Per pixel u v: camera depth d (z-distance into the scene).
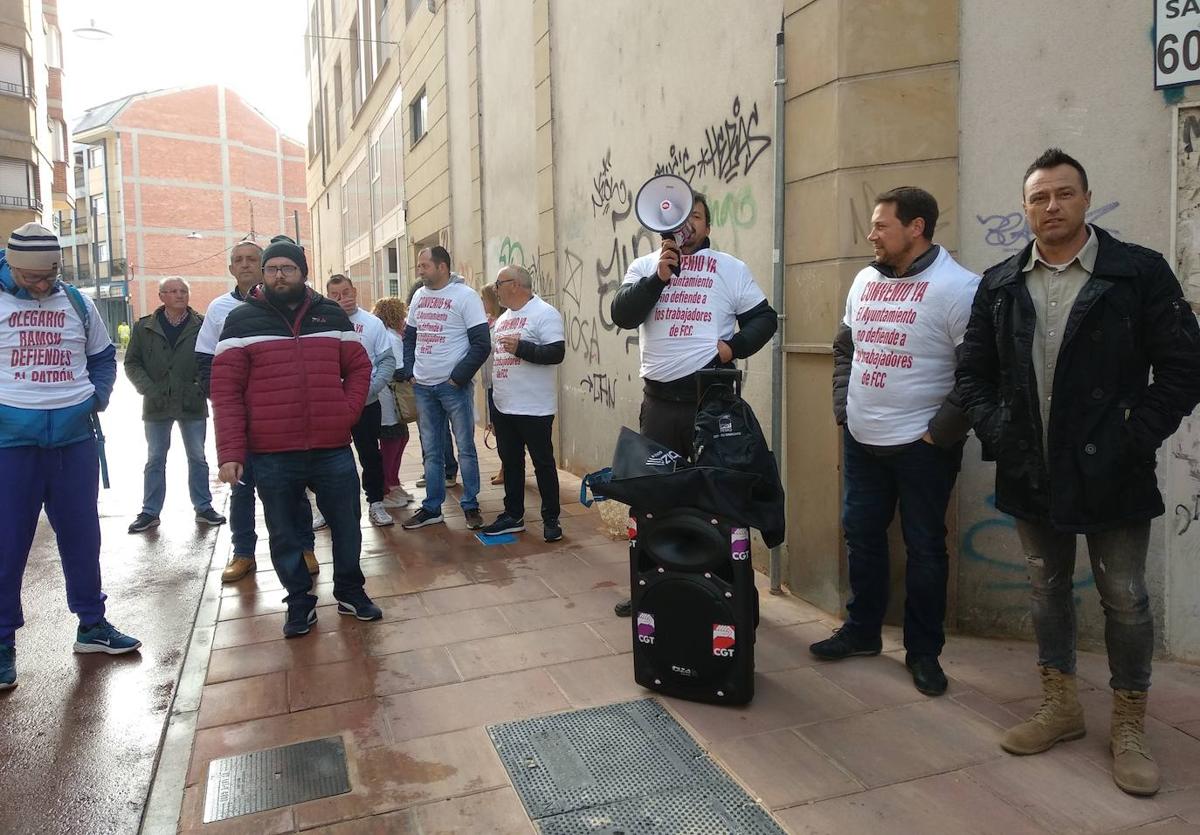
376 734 3.12
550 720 3.19
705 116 5.07
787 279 4.26
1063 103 3.44
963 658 3.62
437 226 12.91
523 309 5.57
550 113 7.66
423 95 13.81
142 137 50.19
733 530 3.17
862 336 3.39
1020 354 2.69
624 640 3.97
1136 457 2.55
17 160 27.19
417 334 6.07
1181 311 2.49
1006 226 3.57
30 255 3.59
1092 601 3.61
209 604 4.62
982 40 3.54
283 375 3.96
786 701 3.29
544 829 2.52
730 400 3.41
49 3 35.56
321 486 4.18
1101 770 2.75
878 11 3.67
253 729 3.17
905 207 3.19
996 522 3.74
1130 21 3.30
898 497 3.54
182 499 7.73
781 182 4.21
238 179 54.25
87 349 3.95
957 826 2.48
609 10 6.34
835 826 2.50
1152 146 3.32
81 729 3.25
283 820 2.59
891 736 3.00
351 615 4.34
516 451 5.75
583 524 6.16
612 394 6.72
